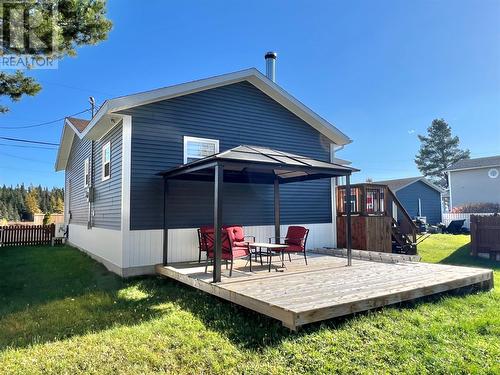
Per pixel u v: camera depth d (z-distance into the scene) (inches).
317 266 271.6
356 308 162.9
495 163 872.3
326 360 123.6
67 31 200.8
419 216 921.5
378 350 130.7
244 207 349.4
